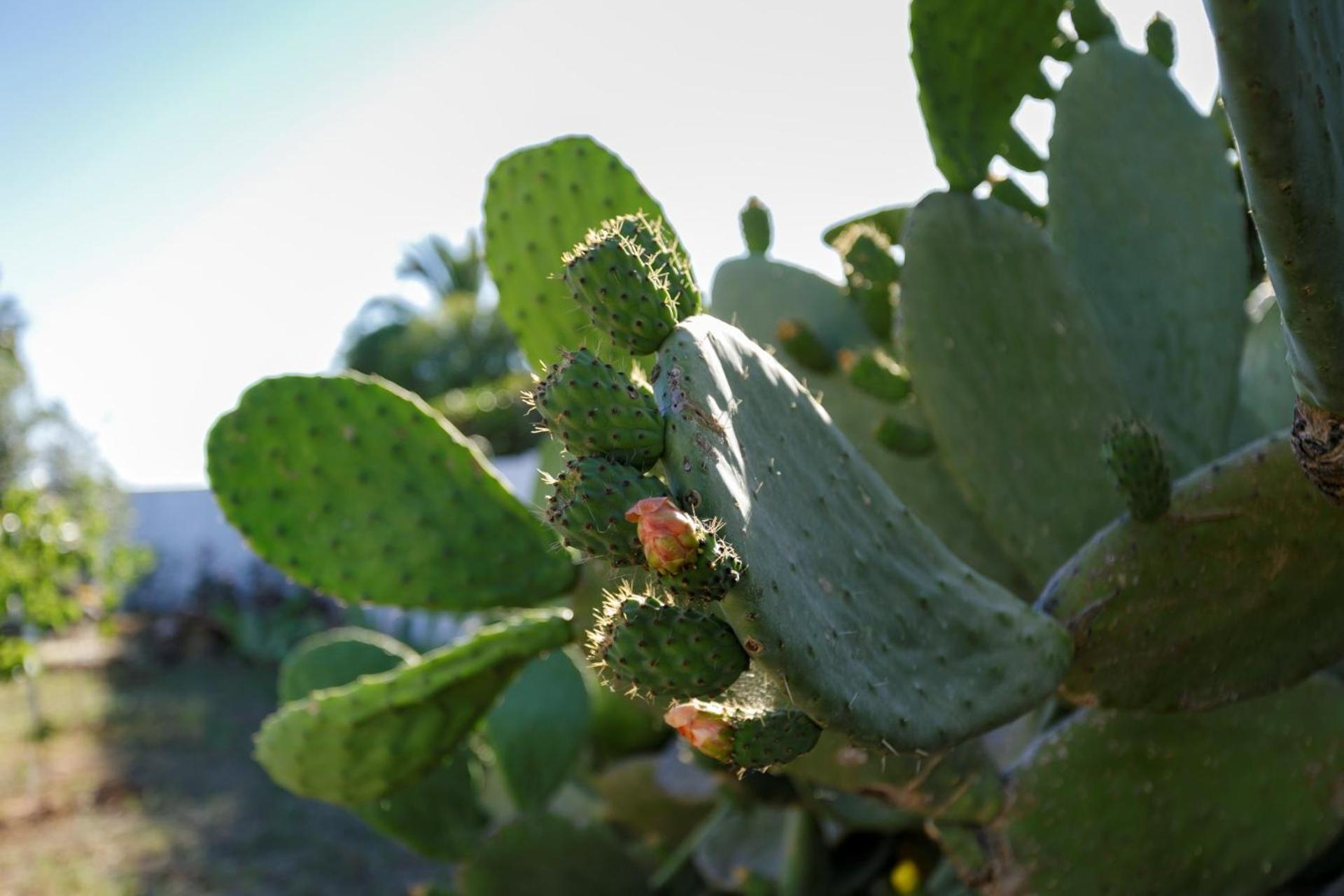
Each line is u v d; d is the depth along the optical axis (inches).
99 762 147.5
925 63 43.2
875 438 47.4
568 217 39.3
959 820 37.0
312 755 41.0
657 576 21.9
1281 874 38.0
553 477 23.1
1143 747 37.1
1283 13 19.9
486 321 420.2
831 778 36.8
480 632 40.9
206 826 120.3
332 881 103.9
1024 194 48.9
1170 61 50.7
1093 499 41.8
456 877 57.6
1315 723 38.6
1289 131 20.8
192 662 232.7
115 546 203.3
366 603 40.4
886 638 27.0
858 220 51.9
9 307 295.3
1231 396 46.8
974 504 43.1
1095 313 46.3
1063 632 30.9
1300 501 32.7
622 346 25.3
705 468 22.6
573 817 78.3
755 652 22.1
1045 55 45.9
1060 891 36.6
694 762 54.4
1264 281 53.6
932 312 42.7
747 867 60.1
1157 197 47.5
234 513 40.2
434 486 40.3
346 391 40.4
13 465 241.1
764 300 56.6
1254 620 33.4
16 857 111.7
